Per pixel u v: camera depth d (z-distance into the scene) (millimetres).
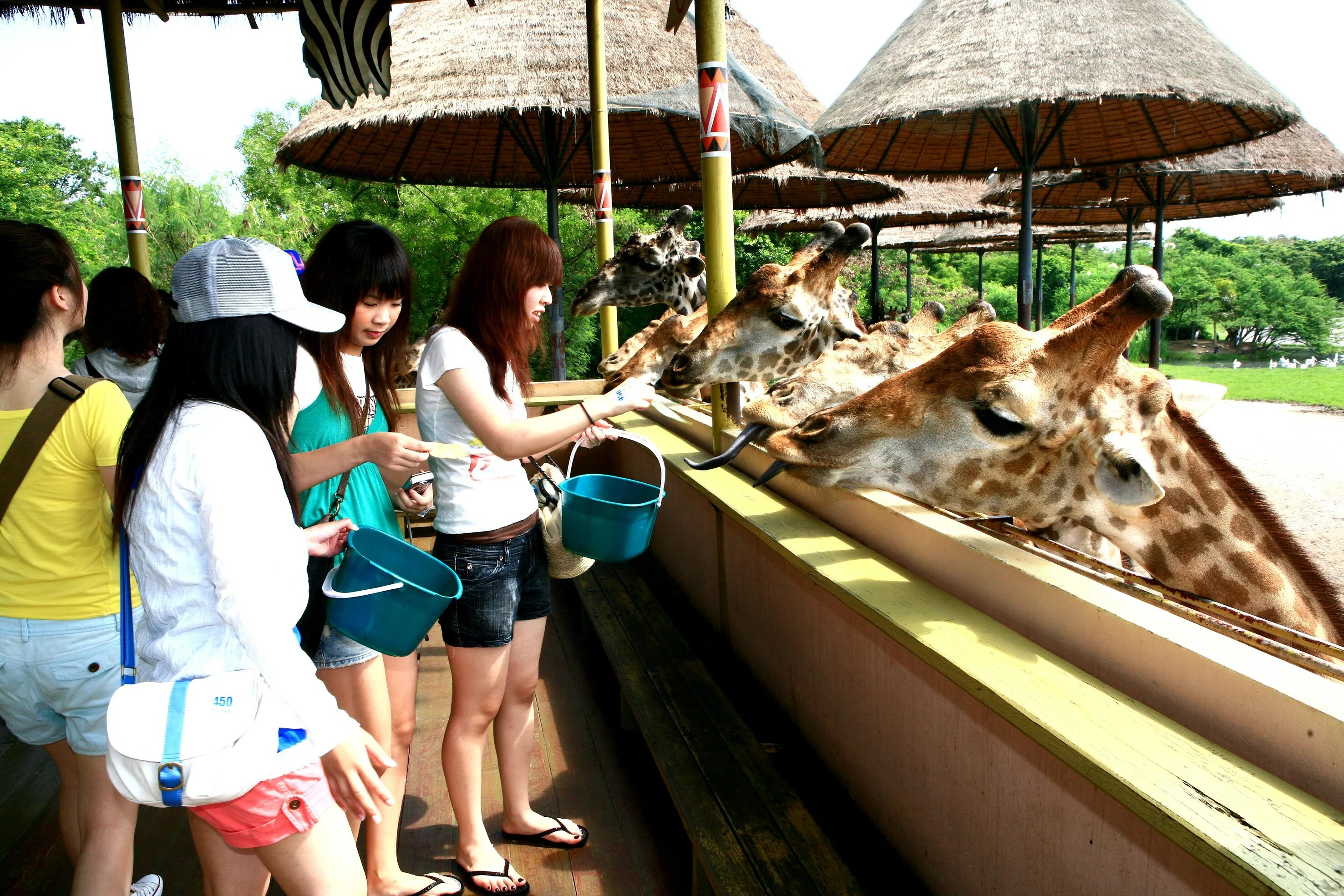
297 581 1496
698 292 6137
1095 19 7723
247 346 1525
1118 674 1646
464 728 2418
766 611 3217
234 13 6594
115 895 1997
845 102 9000
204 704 1466
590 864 2629
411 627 1960
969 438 2074
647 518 2488
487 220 17844
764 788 2402
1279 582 2141
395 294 2121
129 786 1456
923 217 16328
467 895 2484
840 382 3016
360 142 8828
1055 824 1654
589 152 9414
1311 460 6910
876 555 2471
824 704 2736
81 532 1916
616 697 3693
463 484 2277
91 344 3283
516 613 2502
